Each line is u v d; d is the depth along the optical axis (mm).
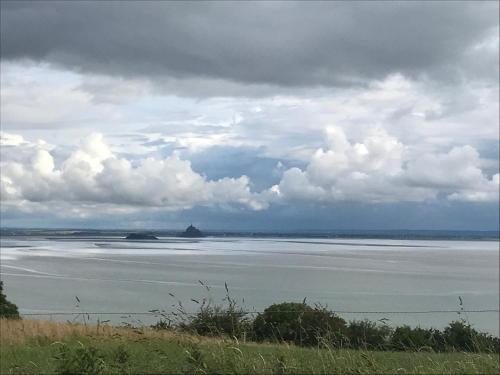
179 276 104312
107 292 77062
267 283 94500
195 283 89062
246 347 10102
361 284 98375
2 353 10797
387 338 14883
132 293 75188
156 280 94625
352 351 9383
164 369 8008
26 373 8281
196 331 10992
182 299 64375
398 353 10547
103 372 7328
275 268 131125
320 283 98312
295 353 9203
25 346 13055
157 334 11312
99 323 15188
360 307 65438
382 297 79688
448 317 57031
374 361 8219
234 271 119562
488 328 49812
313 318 13555
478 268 148750
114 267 126625
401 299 77688
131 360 8484
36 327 16672
